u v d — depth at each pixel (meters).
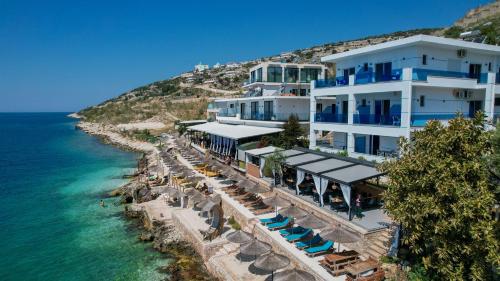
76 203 39.94
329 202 25.84
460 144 14.61
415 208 14.70
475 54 34.53
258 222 25.83
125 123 133.12
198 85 188.38
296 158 31.11
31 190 46.16
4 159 72.56
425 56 31.30
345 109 39.69
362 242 20.11
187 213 31.86
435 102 32.19
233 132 45.97
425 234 14.72
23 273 24.06
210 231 26.28
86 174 56.25
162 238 28.58
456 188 13.59
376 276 16.91
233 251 23.73
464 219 13.41
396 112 32.12
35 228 32.22
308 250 20.06
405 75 28.09
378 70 34.75
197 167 47.66
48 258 26.12
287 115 48.47
